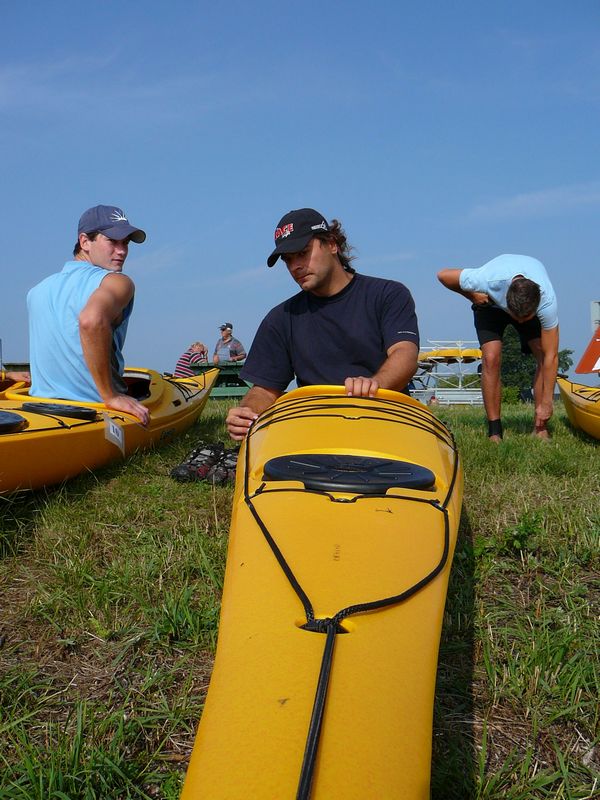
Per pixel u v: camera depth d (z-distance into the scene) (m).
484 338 6.34
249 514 2.17
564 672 2.29
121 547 3.36
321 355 3.81
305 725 1.27
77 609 2.74
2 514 3.61
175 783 1.82
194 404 6.41
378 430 2.85
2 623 2.70
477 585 3.03
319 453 2.62
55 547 3.31
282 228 3.59
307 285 3.64
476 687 2.28
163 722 2.11
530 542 3.38
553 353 6.24
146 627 2.63
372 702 1.34
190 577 3.07
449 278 6.40
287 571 1.76
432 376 24.03
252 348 3.99
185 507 3.92
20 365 6.66
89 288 4.66
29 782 1.83
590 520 3.68
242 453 2.90
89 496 4.04
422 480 2.35
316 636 1.51
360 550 1.87
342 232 3.74
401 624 1.59
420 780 1.23
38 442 3.72
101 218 4.91
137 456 4.82
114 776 1.85
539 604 2.78
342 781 1.18
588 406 6.30
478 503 4.09
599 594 2.98
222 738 1.28
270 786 1.16
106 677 2.36
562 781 1.88
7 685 2.26
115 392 4.80
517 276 5.88
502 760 1.95
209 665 2.41
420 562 1.85
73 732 2.05
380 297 3.73
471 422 7.82
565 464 4.92
